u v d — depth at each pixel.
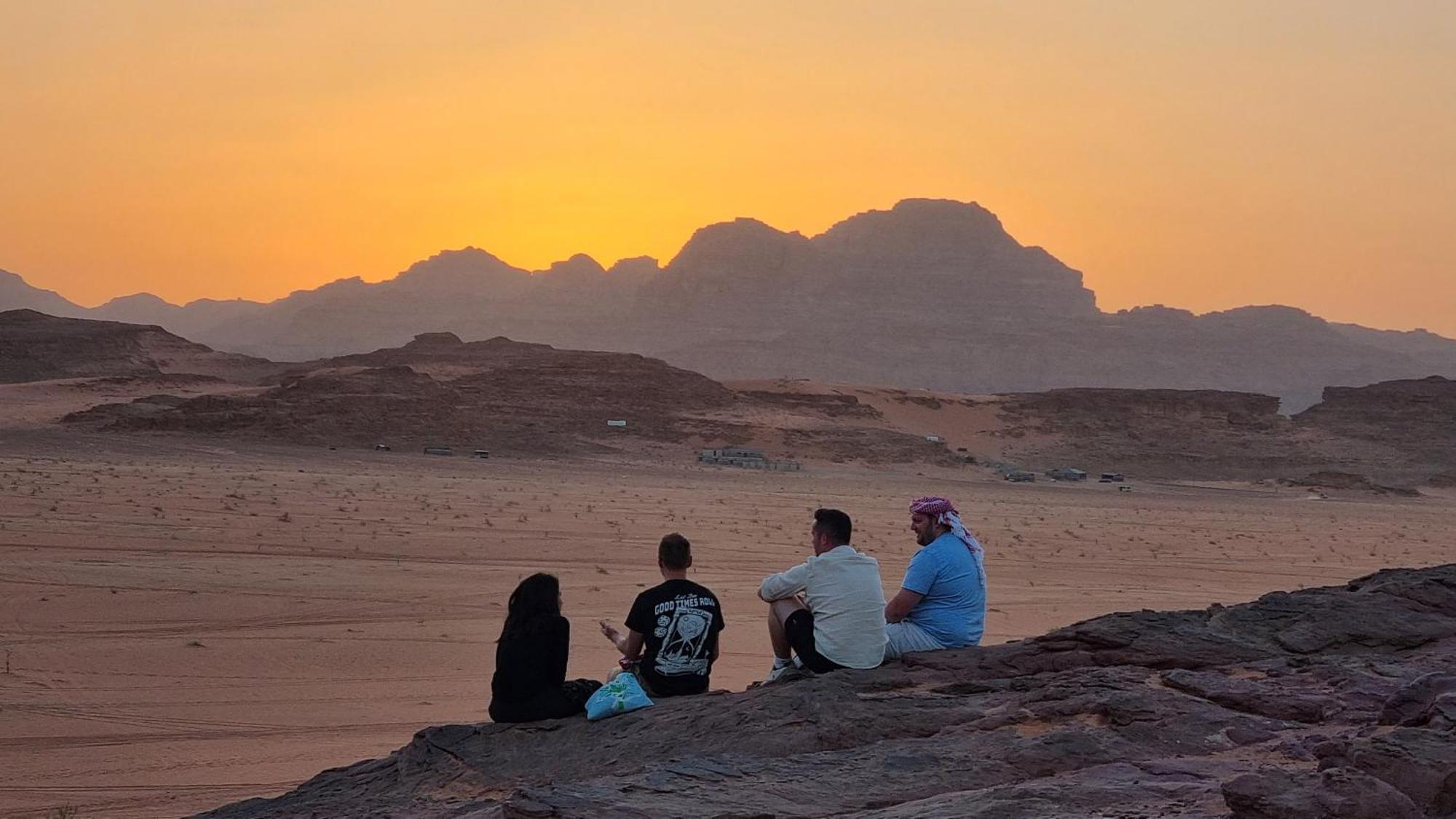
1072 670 9.41
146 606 30.28
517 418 155.00
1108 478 159.12
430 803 8.66
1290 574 56.06
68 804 15.56
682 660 10.05
